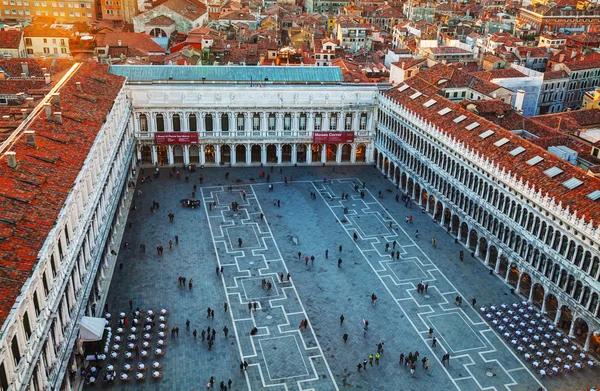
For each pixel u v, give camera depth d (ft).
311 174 443.32
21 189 211.41
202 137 440.86
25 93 365.40
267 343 258.57
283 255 329.72
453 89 449.48
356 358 251.80
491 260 328.49
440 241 351.25
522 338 263.70
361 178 438.81
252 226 360.28
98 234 282.15
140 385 230.07
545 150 306.55
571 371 248.11
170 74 450.71
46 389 185.37
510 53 634.84
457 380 240.73
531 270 286.87
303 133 452.76
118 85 380.78
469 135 344.90
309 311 281.74
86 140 275.59
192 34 643.45
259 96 439.63
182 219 364.38
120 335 255.29
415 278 312.09
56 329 201.26
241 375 238.68
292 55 583.99
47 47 574.97
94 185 276.82
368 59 625.00
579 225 252.83
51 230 198.39
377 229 362.53
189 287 293.43
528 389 237.25
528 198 284.00
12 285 167.73
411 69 501.97
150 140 435.12
